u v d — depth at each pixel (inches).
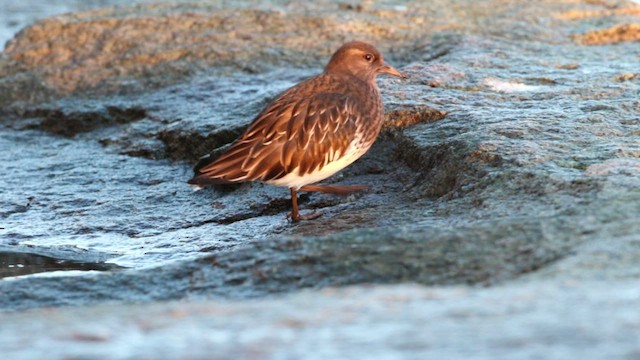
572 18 820.0
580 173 454.9
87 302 376.2
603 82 619.2
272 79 714.8
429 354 231.8
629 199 405.1
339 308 282.5
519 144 496.4
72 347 250.5
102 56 778.8
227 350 241.1
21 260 502.9
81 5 1069.1
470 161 491.8
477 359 225.5
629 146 492.7
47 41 801.6
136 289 381.1
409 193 511.8
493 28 784.3
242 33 780.6
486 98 592.4
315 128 486.6
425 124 562.3
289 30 782.5
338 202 524.7
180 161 637.3
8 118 744.3
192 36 783.1
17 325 286.5
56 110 728.3
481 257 361.4
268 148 483.8
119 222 556.7
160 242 520.7
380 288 316.5
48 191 604.1
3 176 631.2
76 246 524.7
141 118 705.0
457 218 438.9
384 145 562.6
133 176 621.9
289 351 238.5
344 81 510.6
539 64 668.7
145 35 789.9
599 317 252.8
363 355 233.1
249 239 502.6
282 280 366.6
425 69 641.6
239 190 571.2
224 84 714.8
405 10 813.9
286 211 537.6
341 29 777.6
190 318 281.3
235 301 335.9
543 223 383.9
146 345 248.4
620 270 322.3
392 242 378.3
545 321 253.1
